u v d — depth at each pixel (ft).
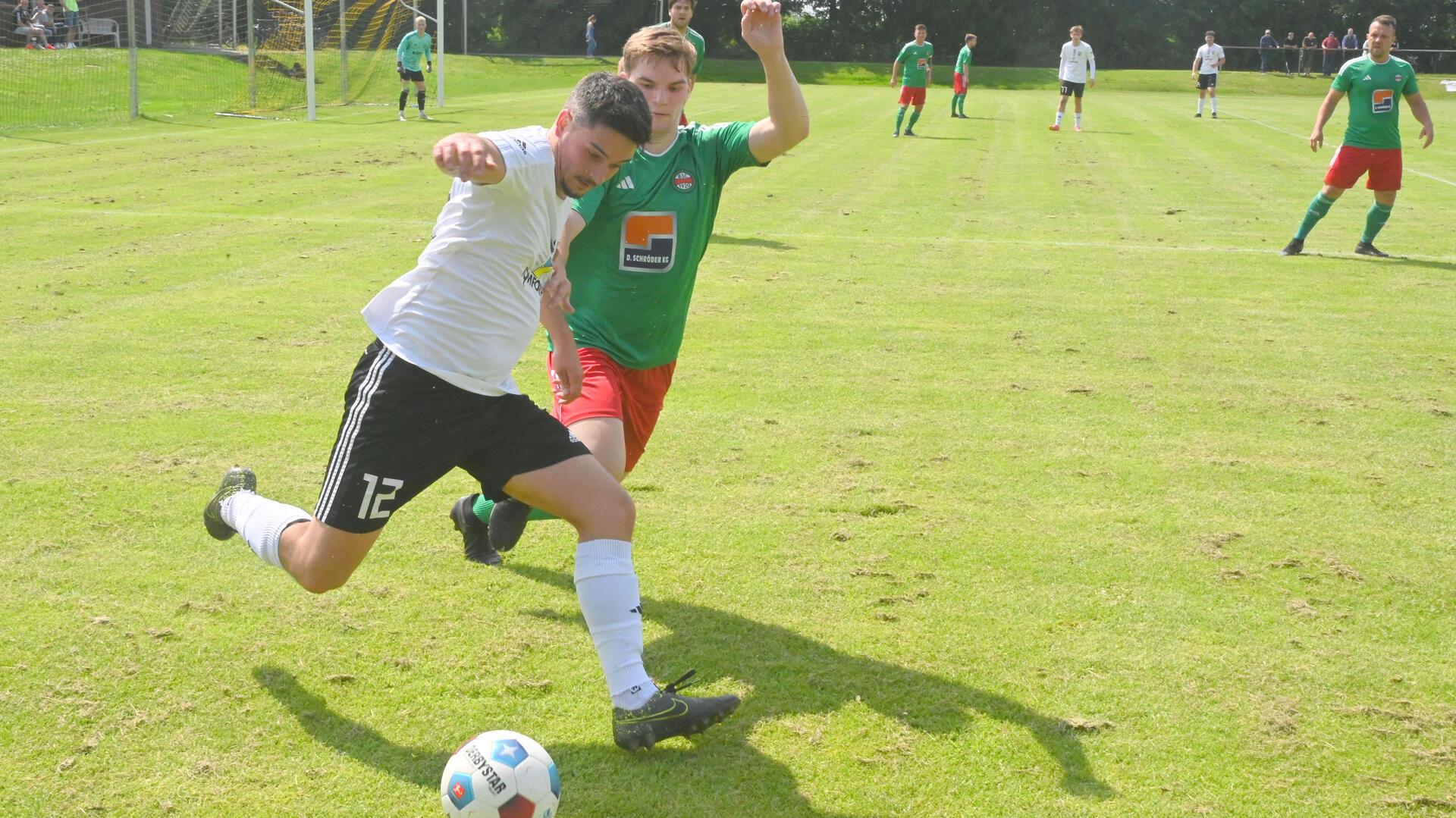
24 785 8.68
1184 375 21.11
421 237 32.96
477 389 9.26
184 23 102.89
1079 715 10.07
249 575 12.31
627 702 9.23
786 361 21.54
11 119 65.92
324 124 70.18
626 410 11.91
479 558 12.78
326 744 9.36
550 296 9.72
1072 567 13.08
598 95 8.84
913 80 69.82
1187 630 11.66
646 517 14.23
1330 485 15.81
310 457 15.89
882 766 9.29
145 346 21.21
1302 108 112.98
